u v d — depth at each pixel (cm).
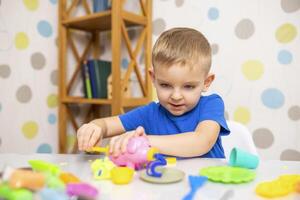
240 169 52
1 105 159
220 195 41
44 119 171
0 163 59
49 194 32
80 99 157
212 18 142
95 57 177
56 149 175
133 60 150
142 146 54
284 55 127
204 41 82
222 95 140
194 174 52
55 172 42
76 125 171
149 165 51
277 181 45
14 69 161
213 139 73
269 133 132
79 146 70
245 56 135
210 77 86
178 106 80
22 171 34
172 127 91
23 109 165
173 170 51
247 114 136
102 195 40
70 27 166
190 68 75
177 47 77
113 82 139
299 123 126
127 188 43
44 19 169
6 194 31
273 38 129
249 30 134
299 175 48
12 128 162
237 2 136
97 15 146
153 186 44
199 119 84
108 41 174
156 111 95
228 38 138
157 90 80
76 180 42
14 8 160
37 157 64
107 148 60
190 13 146
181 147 66
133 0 161
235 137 96
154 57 80
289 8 126
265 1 130
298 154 126
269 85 131
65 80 164
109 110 173
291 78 126
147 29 153
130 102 145
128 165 53
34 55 166
